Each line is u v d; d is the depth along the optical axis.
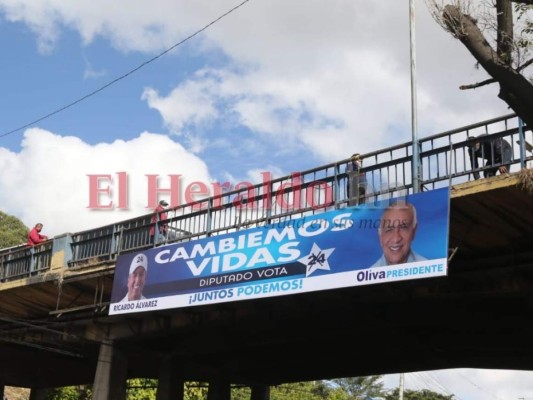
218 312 18.14
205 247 16.28
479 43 8.23
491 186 11.67
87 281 20.05
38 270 21.69
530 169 11.15
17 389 50.78
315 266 13.84
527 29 8.23
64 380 31.30
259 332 19.75
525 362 21.61
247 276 15.04
